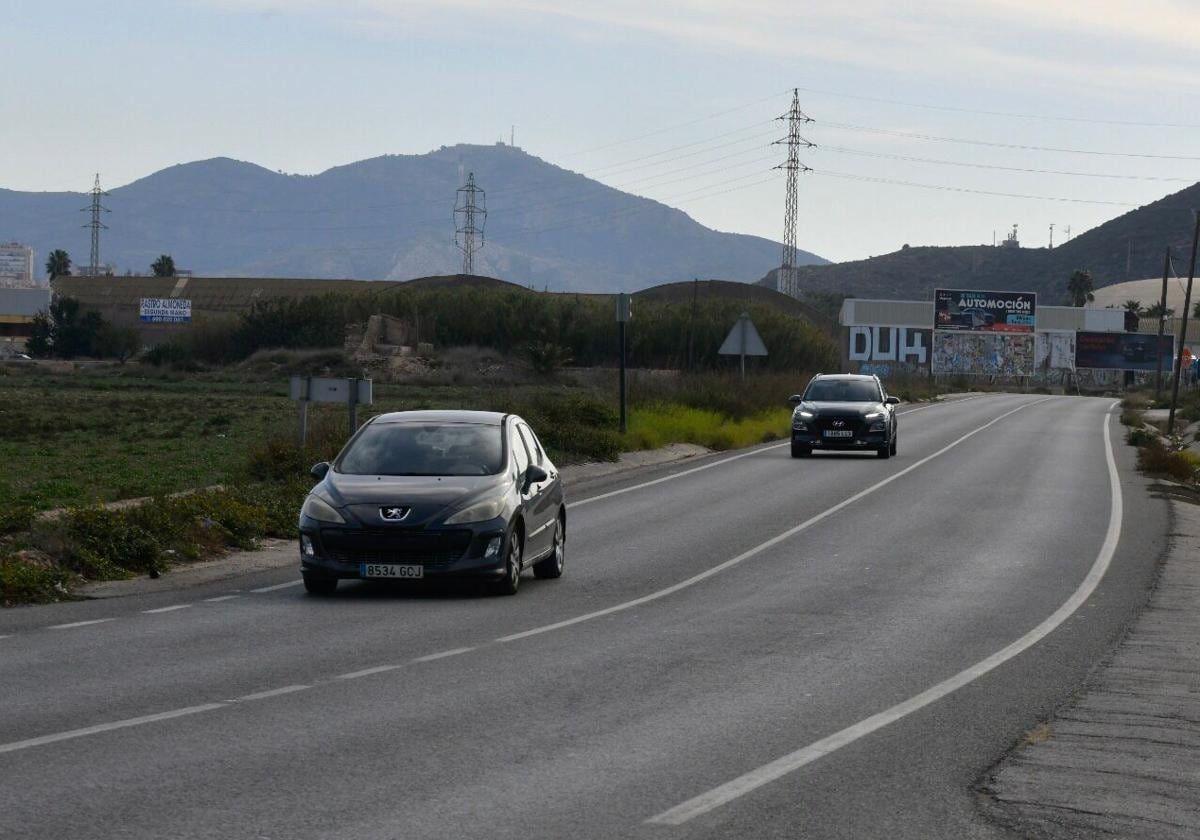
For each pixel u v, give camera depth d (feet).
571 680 38.19
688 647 43.80
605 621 48.91
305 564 53.47
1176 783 28.27
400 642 44.04
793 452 135.03
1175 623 49.73
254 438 147.02
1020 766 29.27
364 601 53.16
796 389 201.36
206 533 66.54
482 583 58.39
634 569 63.52
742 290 410.11
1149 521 85.30
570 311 321.93
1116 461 136.15
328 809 25.21
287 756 29.30
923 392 322.96
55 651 41.91
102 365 353.51
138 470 109.09
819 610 52.11
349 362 312.09
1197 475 132.77
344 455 58.18
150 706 34.22
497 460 57.47
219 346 345.92
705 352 306.76
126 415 186.91
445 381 285.64
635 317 314.96
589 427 132.87
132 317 442.50
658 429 146.61
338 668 39.52
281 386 278.05
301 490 80.48
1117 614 51.75
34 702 34.55
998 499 97.45
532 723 32.81
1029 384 444.14
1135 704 35.96
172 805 25.36
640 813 25.23
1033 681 38.96
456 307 330.34
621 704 35.14
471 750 30.01
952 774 28.53
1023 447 155.22
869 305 439.22
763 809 25.67
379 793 26.37
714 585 58.65
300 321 339.57
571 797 26.30
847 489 103.35
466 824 24.36
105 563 58.44
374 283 453.99
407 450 57.98
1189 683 38.96
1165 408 299.58
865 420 132.67
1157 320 561.02
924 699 36.24
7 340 467.52
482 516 53.57
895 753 30.30
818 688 37.60
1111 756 30.37
